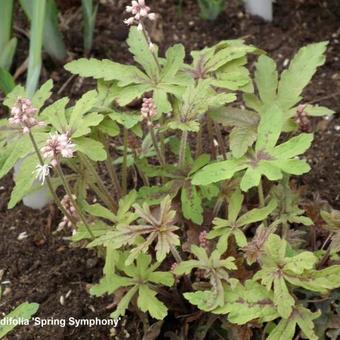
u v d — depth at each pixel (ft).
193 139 3.10
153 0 3.69
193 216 2.49
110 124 2.51
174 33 3.55
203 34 3.54
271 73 2.66
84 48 3.50
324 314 2.49
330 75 3.35
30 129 2.31
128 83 2.53
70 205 2.60
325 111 2.62
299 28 3.53
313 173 3.00
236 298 2.34
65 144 2.25
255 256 2.35
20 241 2.90
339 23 3.54
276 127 2.40
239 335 2.42
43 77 3.43
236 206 2.47
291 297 2.27
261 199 2.52
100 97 2.58
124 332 2.63
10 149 2.46
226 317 2.48
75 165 2.65
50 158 2.33
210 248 2.52
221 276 2.35
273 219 2.64
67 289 2.75
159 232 2.34
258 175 2.33
